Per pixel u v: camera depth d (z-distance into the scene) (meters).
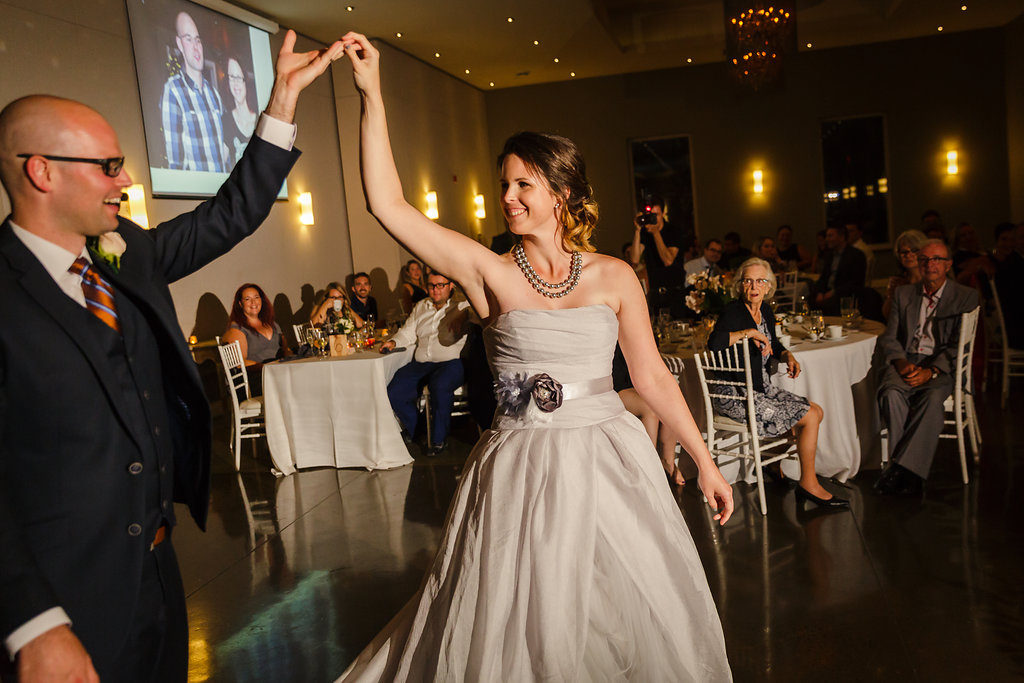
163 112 7.09
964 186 13.19
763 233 13.98
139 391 1.43
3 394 1.27
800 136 13.66
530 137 1.70
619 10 12.24
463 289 1.77
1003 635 2.63
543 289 1.71
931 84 13.09
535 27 10.47
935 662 2.50
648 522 1.70
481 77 13.21
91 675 1.16
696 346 4.82
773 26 10.25
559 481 1.63
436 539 3.92
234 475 5.45
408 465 5.39
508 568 1.61
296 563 3.74
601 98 14.23
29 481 1.30
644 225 6.61
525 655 1.58
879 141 13.47
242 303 6.38
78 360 1.33
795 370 4.10
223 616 3.20
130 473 1.39
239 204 1.62
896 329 4.45
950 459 4.58
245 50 8.40
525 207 1.68
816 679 2.45
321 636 2.96
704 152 14.02
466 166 13.40
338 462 5.41
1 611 1.14
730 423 4.12
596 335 1.69
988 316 7.21
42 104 1.30
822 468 4.33
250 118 8.45
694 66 13.84
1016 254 5.70
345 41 1.60
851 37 12.62
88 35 6.29
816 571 3.22
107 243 1.41
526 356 1.69
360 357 5.46
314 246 9.70
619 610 1.67
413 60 11.33
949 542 3.41
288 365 5.41
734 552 3.48
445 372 5.68
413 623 1.71
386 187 1.68
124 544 1.38
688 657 1.71
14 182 1.31
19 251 1.32
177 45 7.31
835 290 8.30
